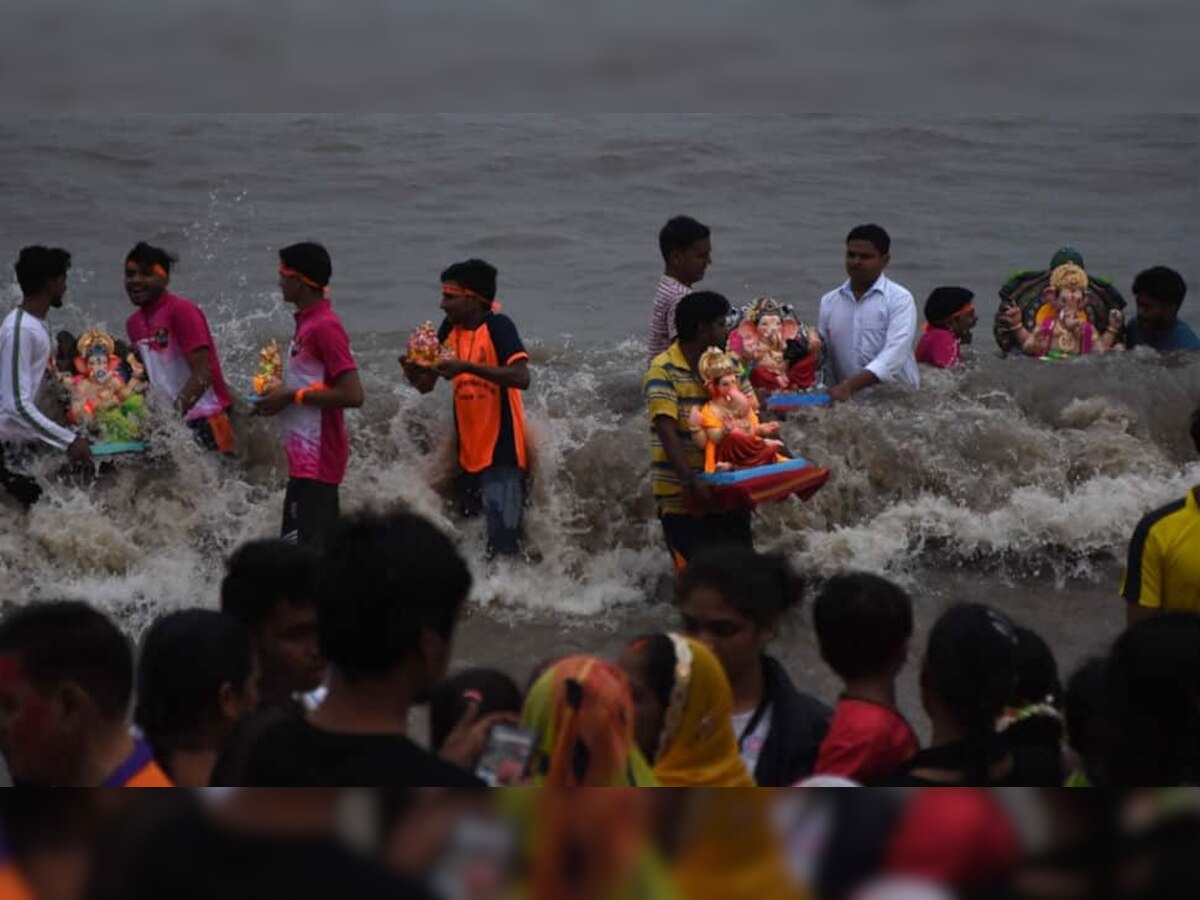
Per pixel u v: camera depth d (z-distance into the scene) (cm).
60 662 725
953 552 1869
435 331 1825
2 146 4384
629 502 1894
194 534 1892
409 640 667
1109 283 2220
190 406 1881
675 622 1697
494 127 4638
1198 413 1166
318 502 1745
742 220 3838
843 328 2002
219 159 4316
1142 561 1137
